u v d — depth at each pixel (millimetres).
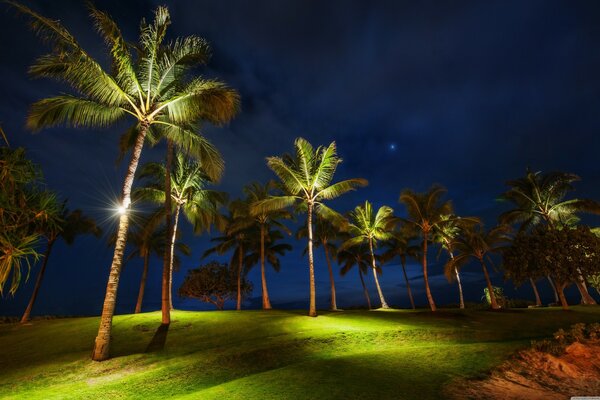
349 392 8375
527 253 27375
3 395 9508
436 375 9859
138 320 21016
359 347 14180
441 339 15688
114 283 13234
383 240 43156
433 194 27656
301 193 25516
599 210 30797
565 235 26078
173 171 25688
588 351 11688
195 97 14734
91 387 9711
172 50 15555
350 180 23922
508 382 9438
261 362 12070
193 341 15398
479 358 11773
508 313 24172
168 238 21219
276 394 8406
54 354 14375
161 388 9656
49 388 9820
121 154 18672
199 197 26375
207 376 10633
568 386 9188
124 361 12211
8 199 6832
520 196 35094
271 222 38781
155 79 15008
